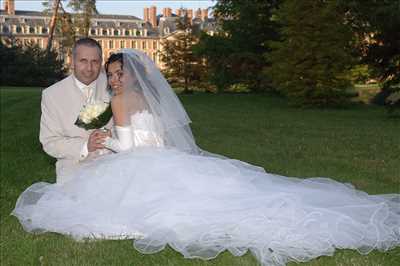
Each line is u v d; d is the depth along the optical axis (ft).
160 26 349.00
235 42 94.53
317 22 69.36
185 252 13.32
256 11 90.94
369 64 73.00
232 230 13.70
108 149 16.88
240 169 15.78
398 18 60.29
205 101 84.12
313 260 13.25
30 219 16.05
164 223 13.97
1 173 24.63
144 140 16.07
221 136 38.52
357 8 72.28
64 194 16.26
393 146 32.71
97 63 17.11
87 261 13.33
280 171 25.25
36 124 46.80
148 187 14.82
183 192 14.56
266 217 13.76
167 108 16.22
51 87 17.56
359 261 13.06
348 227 13.99
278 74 71.77
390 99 54.24
